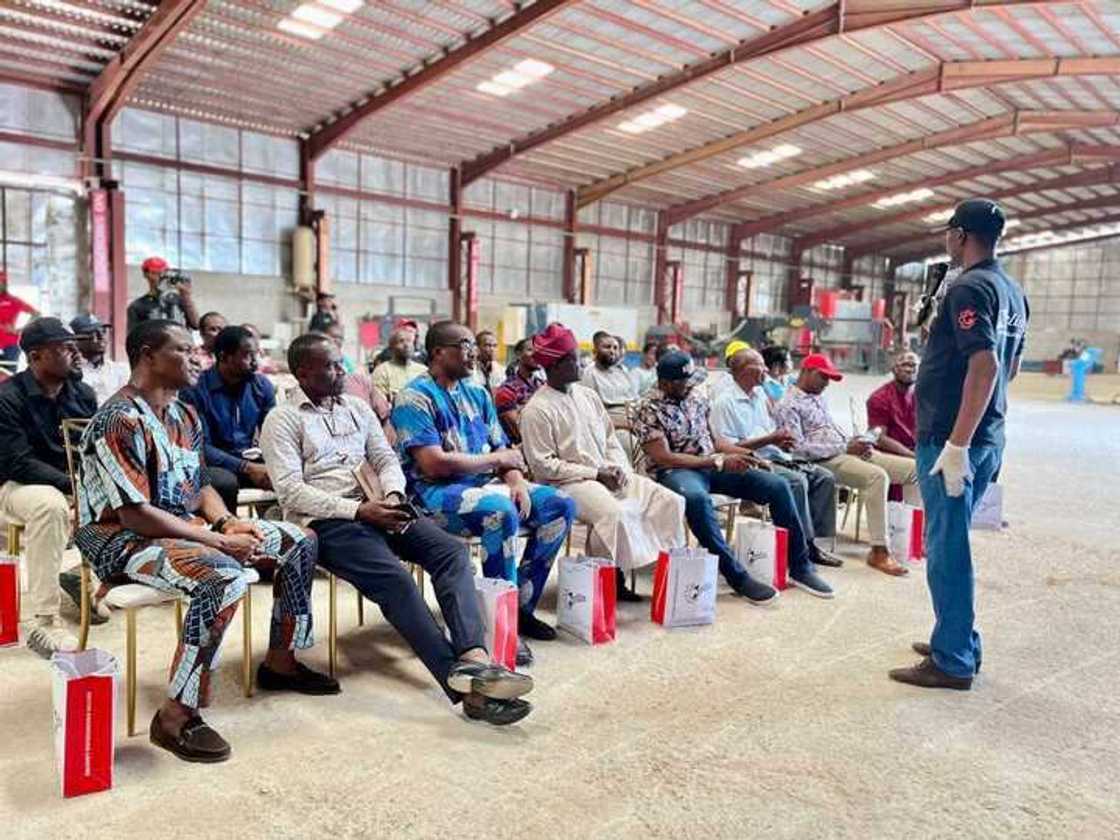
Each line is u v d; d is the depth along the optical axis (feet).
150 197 40.27
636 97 45.50
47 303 35.86
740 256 80.28
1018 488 20.90
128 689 7.35
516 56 39.52
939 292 9.10
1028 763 7.20
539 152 53.72
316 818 6.09
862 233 88.07
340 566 8.29
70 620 10.22
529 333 50.83
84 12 30.04
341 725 7.61
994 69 43.09
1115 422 38.40
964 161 65.51
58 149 35.88
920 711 8.18
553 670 9.01
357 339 49.26
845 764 7.09
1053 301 100.48
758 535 11.88
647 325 70.64
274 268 45.52
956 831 6.15
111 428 7.02
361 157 49.37
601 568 9.78
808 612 11.18
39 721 7.55
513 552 9.41
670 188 65.46
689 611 10.47
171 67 36.29
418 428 9.45
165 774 6.69
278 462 8.54
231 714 7.80
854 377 67.92
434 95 42.98
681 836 5.98
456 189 54.08
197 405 11.88
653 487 11.28
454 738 7.39
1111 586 12.62
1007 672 9.25
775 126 52.49
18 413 9.90
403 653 9.46
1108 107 50.65
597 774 6.81
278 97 40.78
